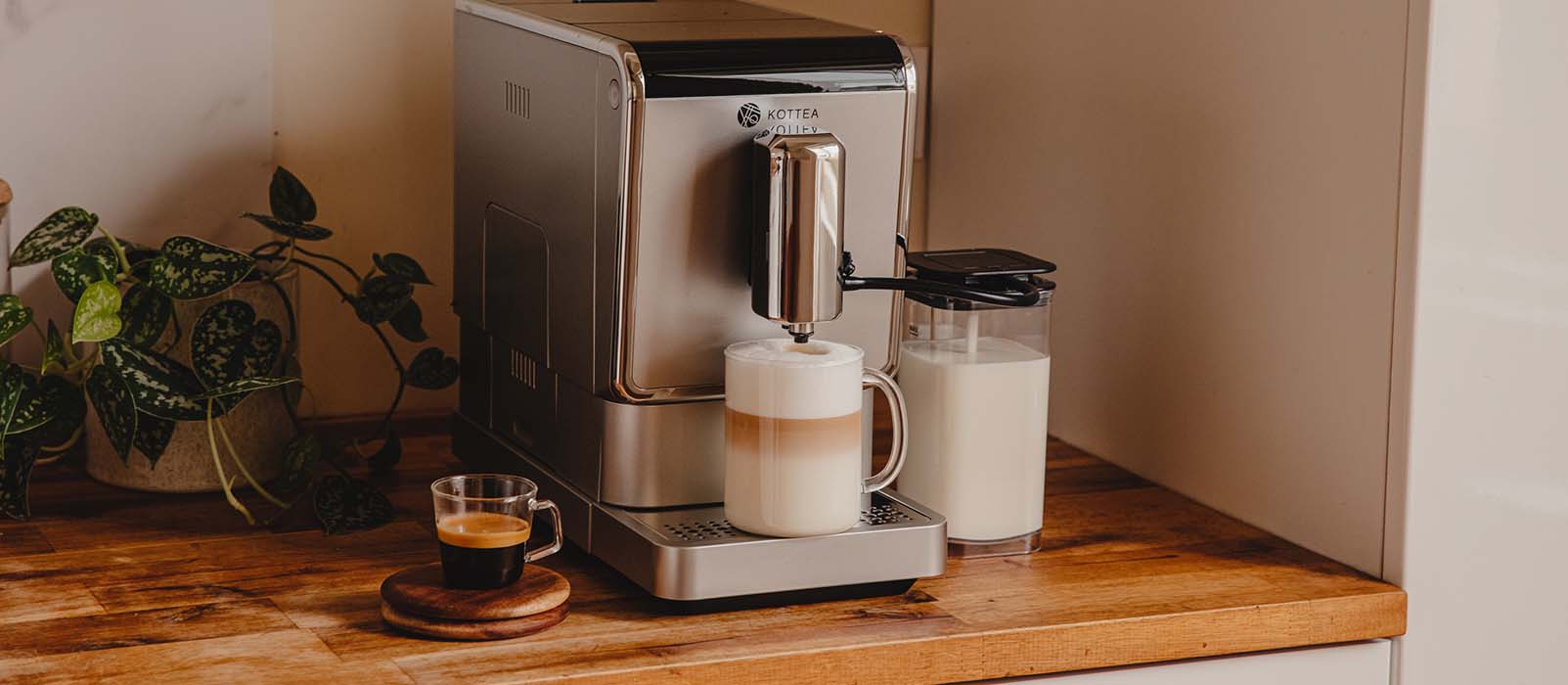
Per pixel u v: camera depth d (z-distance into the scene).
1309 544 1.20
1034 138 1.50
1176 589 1.10
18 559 1.12
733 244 1.06
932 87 1.67
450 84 1.51
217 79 1.42
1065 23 1.44
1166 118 1.31
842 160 1.01
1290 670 1.11
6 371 1.19
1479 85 1.08
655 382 1.06
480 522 1.01
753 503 1.02
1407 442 1.11
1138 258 1.37
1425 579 1.13
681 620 1.02
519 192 1.19
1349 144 1.13
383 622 1.01
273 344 1.23
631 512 1.08
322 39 1.46
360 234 1.50
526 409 1.22
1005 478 1.16
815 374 1.00
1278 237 1.20
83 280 1.18
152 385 1.17
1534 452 1.14
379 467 1.37
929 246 1.70
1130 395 1.39
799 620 1.02
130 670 0.92
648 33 1.06
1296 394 1.20
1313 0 1.15
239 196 1.45
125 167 1.41
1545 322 1.13
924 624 1.02
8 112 1.36
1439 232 1.08
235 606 1.04
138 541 1.17
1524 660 1.17
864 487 1.08
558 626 1.00
